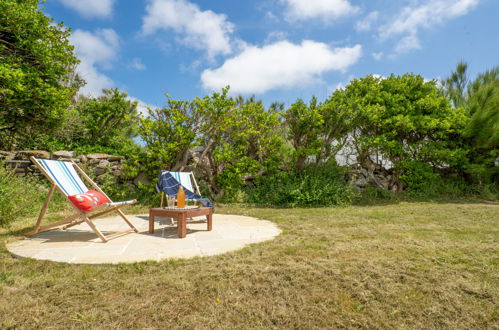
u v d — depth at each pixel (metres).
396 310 2.03
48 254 3.21
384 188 10.52
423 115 10.10
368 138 9.71
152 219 4.46
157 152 7.89
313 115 8.73
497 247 3.52
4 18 7.43
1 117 8.31
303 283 2.43
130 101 12.51
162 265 2.84
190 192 5.64
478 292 2.26
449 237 4.11
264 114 9.09
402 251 3.35
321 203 8.27
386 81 10.52
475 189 10.59
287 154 9.36
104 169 8.30
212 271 2.68
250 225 5.17
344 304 2.12
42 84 8.18
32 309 1.97
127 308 2.01
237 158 9.23
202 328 1.80
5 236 4.19
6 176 6.00
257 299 2.17
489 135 9.61
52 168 4.26
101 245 3.65
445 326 1.85
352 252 3.32
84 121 11.94
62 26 9.27
